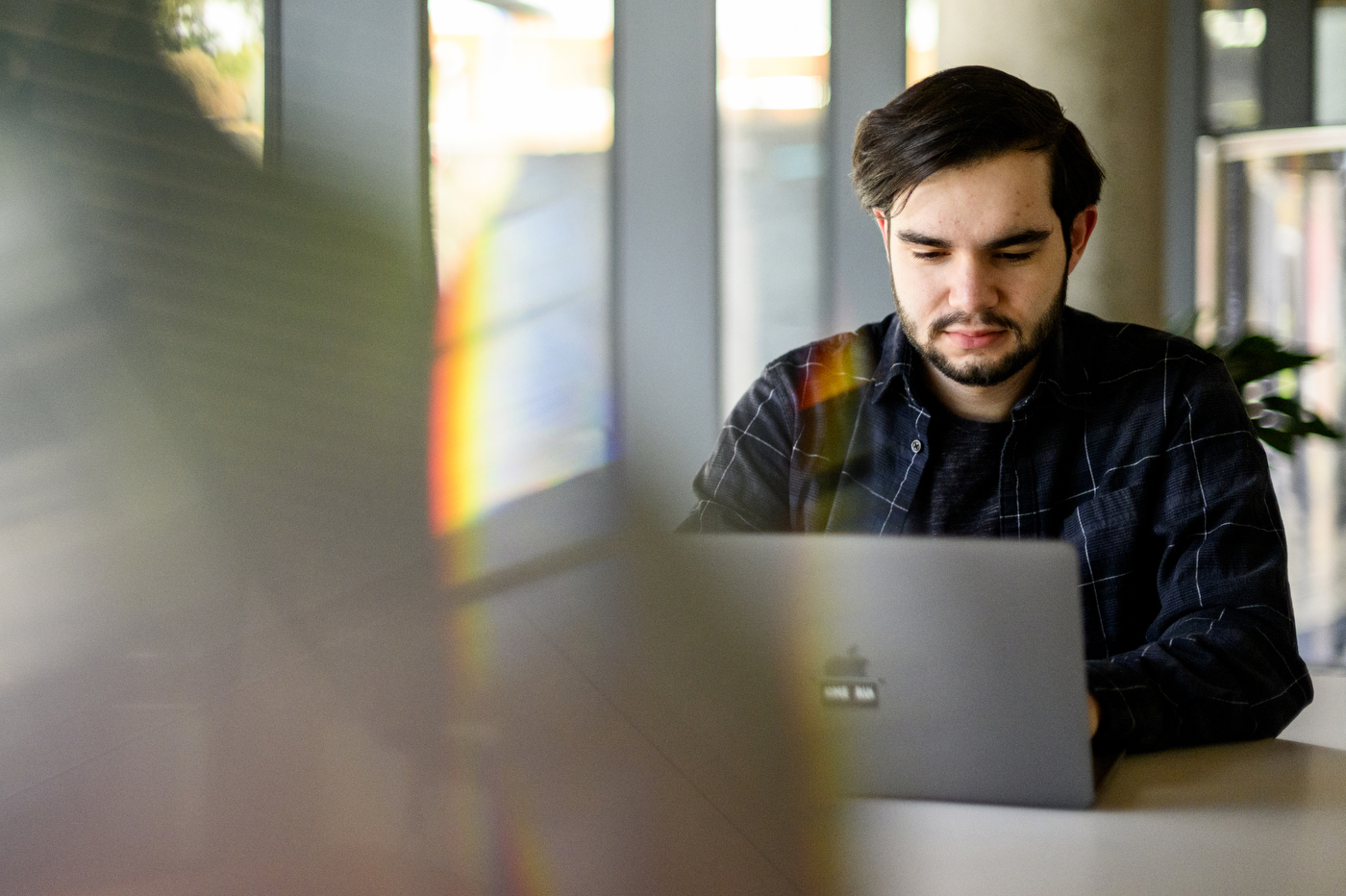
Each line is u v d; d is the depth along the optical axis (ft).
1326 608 13.75
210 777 0.99
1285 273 14.07
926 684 2.61
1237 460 4.23
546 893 1.14
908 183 3.86
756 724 1.40
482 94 13.37
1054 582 2.56
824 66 13.96
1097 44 10.66
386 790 1.05
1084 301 10.98
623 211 13.94
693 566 1.38
